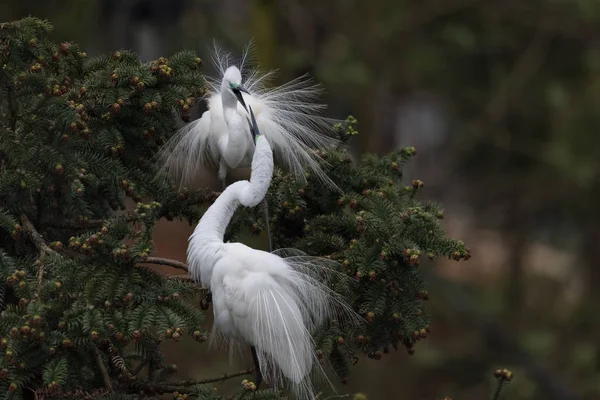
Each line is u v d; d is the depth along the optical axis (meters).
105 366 6.66
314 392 7.32
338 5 20.16
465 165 23.97
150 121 7.46
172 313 6.10
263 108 8.57
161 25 19.53
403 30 20.19
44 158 6.73
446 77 22.02
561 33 20.95
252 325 6.97
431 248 6.79
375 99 19.84
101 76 7.07
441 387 20.73
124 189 7.13
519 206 23.55
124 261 6.33
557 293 24.45
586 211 22.86
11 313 5.82
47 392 5.86
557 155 19.61
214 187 10.52
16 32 6.68
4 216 6.59
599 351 21.98
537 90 21.55
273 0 15.16
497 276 25.75
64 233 7.64
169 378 8.46
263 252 7.11
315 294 7.04
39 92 6.75
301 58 16.02
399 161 8.16
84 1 17.23
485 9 20.72
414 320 6.77
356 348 7.05
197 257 7.11
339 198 7.76
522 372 19.41
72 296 6.14
